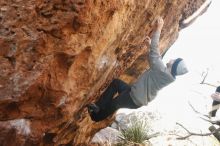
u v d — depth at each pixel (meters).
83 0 2.84
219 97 3.87
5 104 3.08
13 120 3.28
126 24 3.72
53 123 3.53
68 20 2.89
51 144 3.99
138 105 4.15
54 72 3.15
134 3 3.59
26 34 2.83
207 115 4.23
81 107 4.07
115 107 4.27
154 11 4.22
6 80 2.95
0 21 2.74
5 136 3.29
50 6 2.82
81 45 3.13
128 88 4.22
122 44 4.09
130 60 5.02
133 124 7.66
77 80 3.46
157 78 4.02
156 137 7.77
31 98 3.18
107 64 3.92
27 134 3.38
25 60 2.93
